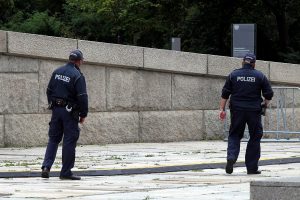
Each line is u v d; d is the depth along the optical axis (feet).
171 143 111.75
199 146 105.29
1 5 228.02
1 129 100.07
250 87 69.72
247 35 121.90
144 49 112.27
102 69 108.68
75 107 64.28
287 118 125.59
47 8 262.26
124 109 110.83
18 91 101.76
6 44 100.22
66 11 248.93
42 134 103.65
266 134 124.06
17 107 101.60
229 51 212.23
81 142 106.01
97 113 107.86
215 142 114.73
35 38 102.63
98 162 78.43
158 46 238.89
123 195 51.39
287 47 200.64
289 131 119.44
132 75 111.65
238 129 69.77
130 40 243.19
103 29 242.37
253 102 69.51
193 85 117.80
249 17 214.90
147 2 218.79
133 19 225.56
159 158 84.12
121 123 110.32
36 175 66.54
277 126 119.96
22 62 102.12
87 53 106.52
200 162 77.77
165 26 224.53
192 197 50.08
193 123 117.80
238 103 69.62
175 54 115.44
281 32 204.44
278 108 120.57
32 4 258.98
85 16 242.17
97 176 67.21
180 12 219.41
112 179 64.39
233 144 69.62
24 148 99.60
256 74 69.87
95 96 107.76
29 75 102.63
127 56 110.42
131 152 93.61
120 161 79.77
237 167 77.05
